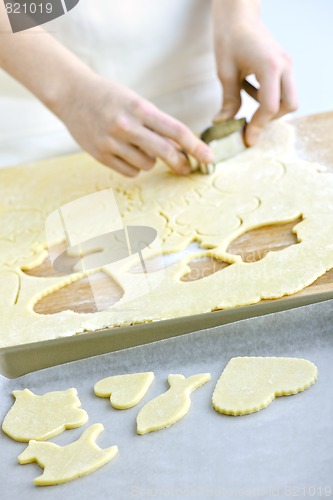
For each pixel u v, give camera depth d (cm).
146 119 109
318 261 83
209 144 113
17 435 69
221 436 65
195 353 75
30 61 112
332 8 210
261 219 95
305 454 61
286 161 110
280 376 69
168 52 132
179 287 84
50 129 134
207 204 103
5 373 77
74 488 63
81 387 75
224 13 125
